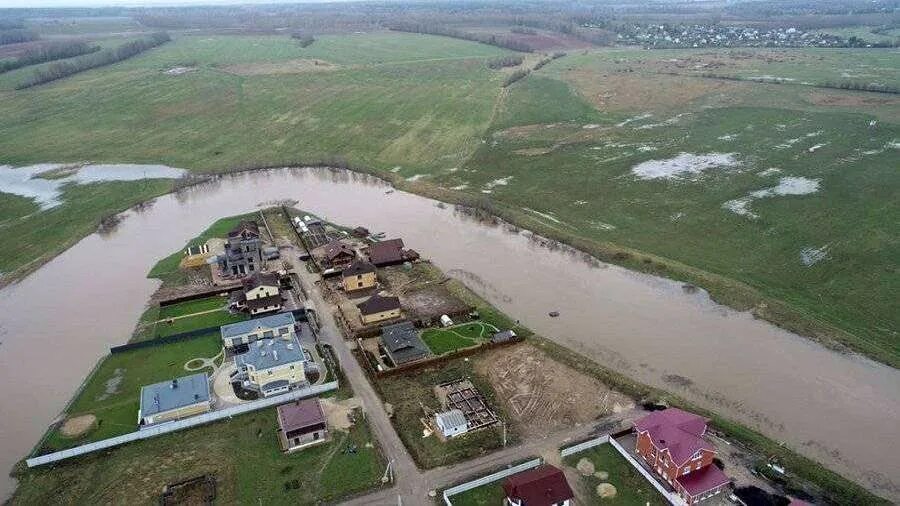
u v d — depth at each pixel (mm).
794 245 116438
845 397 78250
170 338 92688
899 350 86438
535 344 90000
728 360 86312
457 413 73938
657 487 64625
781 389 80062
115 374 85688
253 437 73062
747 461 67438
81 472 68562
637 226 128125
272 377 80000
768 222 125875
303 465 68812
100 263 122500
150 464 69375
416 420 75812
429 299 103375
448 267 115812
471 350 88188
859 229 120062
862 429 73000
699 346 89688
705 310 98812
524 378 83250
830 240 117062
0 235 138250
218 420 75938
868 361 84625
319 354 88875
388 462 69125
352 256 115250
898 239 115562
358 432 73625
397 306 96500
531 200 143500
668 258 114250
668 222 129125
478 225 134875
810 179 146000
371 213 143125
